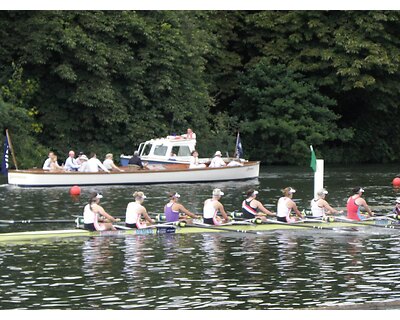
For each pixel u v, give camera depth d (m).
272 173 50.59
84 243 26.17
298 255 24.55
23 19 49.47
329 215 31.00
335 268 22.77
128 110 51.75
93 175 41.75
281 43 59.88
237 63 60.22
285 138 57.78
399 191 40.69
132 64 51.38
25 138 47.81
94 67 49.56
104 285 20.91
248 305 19.28
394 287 20.77
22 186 41.00
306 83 59.47
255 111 59.81
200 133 54.19
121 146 51.53
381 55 57.06
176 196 28.58
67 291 20.36
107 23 50.25
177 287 20.73
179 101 53.25
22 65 50.28
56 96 50.88
